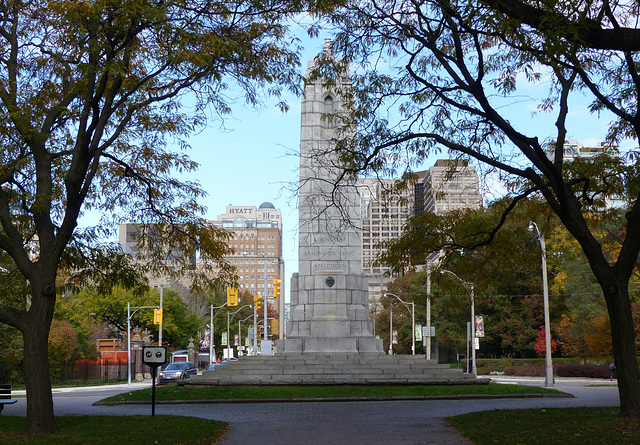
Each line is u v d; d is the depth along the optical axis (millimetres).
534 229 37531
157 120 20453
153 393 20766
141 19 16422
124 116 19750
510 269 22609
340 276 38906
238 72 18031
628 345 16297
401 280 108812
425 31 17516
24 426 17938
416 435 16219
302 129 38969
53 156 18172
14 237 17016
